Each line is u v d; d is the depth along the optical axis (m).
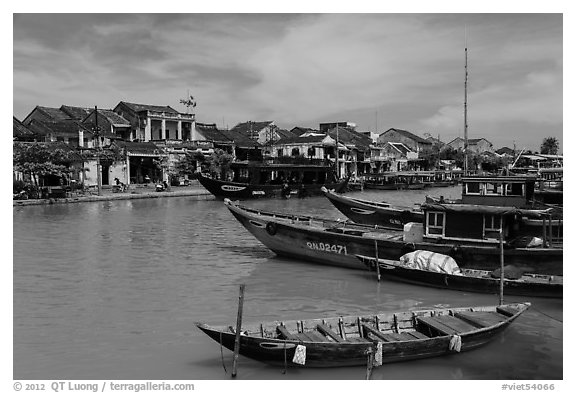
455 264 15.30
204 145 63.16
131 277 16.89
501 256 13.06
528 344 11.17
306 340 9.88
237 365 9.97
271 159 53.25
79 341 11.29
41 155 42.00
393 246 16.78
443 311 11.45
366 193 61.94
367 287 15.62
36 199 40.03
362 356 9.67
